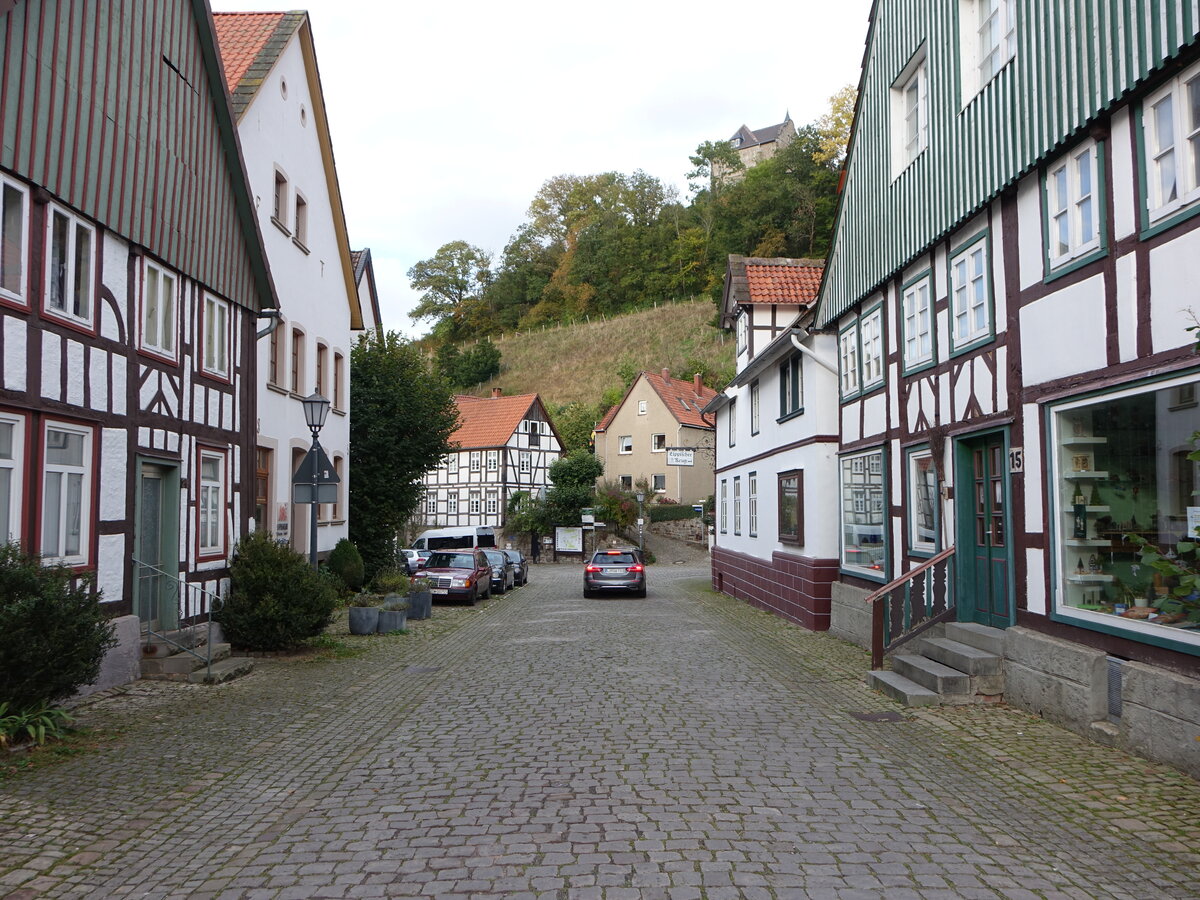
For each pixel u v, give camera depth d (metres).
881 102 13.70
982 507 10.74
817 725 8.51
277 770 7.12
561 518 53.00
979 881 4.71
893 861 4.98
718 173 100.62
